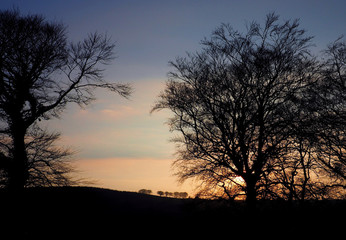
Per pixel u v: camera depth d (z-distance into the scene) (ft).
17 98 66.08
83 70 72.43
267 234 59.41
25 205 68.44
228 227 63.93
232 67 69.10
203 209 67.97
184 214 90.99
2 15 66.03
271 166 63.21
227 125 67.36
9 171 62.75
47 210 78.84
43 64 68.54
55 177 66.23
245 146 64.18
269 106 65.98
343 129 73.46
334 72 77.30
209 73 69.92
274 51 66.64
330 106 75.00
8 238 63.67
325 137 69.15
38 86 69.56
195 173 69.72
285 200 61.21
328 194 65.51
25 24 66.74
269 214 61.98
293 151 65.82
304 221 60.03
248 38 69.10
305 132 63.10
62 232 73.20
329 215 60.64
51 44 69.51
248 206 62.34
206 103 68.64
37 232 69.77
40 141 66.69
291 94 65.16
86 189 115.14
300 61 65.92
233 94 67.31
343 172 72.49
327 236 57.82
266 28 68.08
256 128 66.18
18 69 67.36
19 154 64.03
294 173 64.59
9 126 64.69
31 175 64.59
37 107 68.08
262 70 65.67
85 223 81.76
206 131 71.10
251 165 65.92
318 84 70.59
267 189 61.21
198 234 67.56
